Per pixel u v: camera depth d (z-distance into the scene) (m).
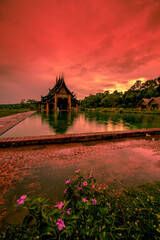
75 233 1.02
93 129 7.33
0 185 1.95
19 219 1.36
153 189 1.84
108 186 1.91
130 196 1.68
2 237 1.15
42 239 0.93
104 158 3.01
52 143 4.21
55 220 0.95
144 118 15.41
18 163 2.72
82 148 3.75
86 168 2.52
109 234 0.97
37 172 2.35
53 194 1.75
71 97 29.97
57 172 2.36
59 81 31.50
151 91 42.44
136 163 2.76
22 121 11.10
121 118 15.34
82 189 1.49
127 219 1.26
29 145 4.00
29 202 0.95
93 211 1.21
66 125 8.92
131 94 45.22
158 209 1.40
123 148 3.78
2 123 9.06
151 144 4.21
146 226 1.15
